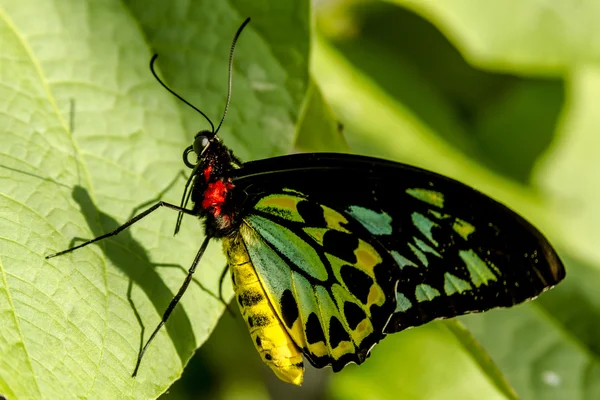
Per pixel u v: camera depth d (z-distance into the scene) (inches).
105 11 22.7
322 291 22.9
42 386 21.1
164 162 22.5
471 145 25.5
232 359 25.4
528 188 25.5
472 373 24.7
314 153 22.7
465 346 22.8
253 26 22.5
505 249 22.5
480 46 24.0
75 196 22.1
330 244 22.9
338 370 23.0
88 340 21.6
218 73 22.5
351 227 22.9
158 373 21.8
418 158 24.9
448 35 24.0
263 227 22.8
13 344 21.2
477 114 25.7
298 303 22.9
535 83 25.5
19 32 22.5
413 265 22.8
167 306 22.1
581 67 25.0
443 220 22.6
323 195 22.9
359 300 22.9
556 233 25.3
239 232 22.6
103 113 22.5
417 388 24.7
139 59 22.6
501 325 24.4
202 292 22.4
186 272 22.4
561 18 24.0
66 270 21.8
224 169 22.5
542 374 24.2
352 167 22.7
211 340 25.3
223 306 22.5
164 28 22.7
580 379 24.2
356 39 25.4
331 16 25.3
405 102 25.3
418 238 22.7
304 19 22.4
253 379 25.6
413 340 24.9
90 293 21.8
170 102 22.6
